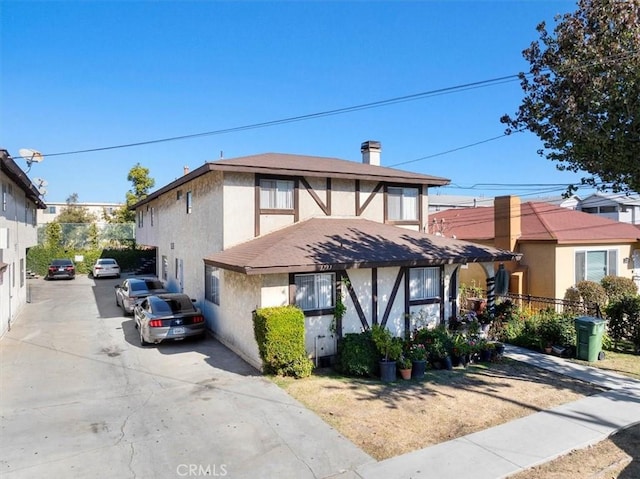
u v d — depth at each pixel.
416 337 11.01
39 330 14.45
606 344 12.05
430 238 13.80
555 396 8.41
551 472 5.65
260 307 10.09
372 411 7.62
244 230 12.77
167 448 6.26
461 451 6.15
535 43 8.55
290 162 14.49
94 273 30.09
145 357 11.16
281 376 9.57
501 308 13.81
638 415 7.46
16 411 7.64
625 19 7.16
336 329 11.04
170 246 19.89
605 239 17.62
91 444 6.38
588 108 7.78
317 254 10.45
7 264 13.04
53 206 63.62
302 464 5.81
